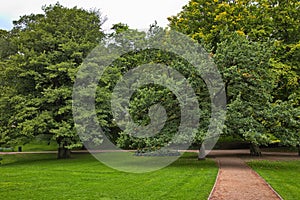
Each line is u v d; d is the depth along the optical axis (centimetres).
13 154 2781
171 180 1194
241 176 1275
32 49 2272
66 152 2402
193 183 1119
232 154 2492
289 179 1208
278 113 1598
